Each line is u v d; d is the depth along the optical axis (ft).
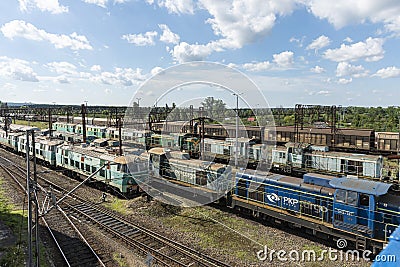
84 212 53.72
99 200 61.52
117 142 97.19
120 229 46.21
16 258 36.60
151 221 49.88
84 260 36.78
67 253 38.40
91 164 72.08
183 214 52.85
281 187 47.03
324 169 88.84
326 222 41.52
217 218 51.06
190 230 46.14
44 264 35.47
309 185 45.21
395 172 84.53
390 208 35.88
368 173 80.18
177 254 38.75
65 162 83.41
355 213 37.81
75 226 47.26
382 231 36.45
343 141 112.06
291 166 91.97
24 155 109.50
